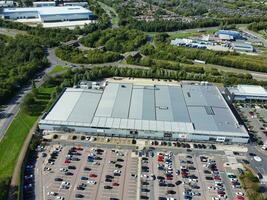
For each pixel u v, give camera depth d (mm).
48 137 186250
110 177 157125
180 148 182000
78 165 164375
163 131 186625
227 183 157125
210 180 158375
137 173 160625
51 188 148625
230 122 199625
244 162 172750
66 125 189250
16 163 163500
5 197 138500
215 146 185000
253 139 194125
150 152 176750
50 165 163500
